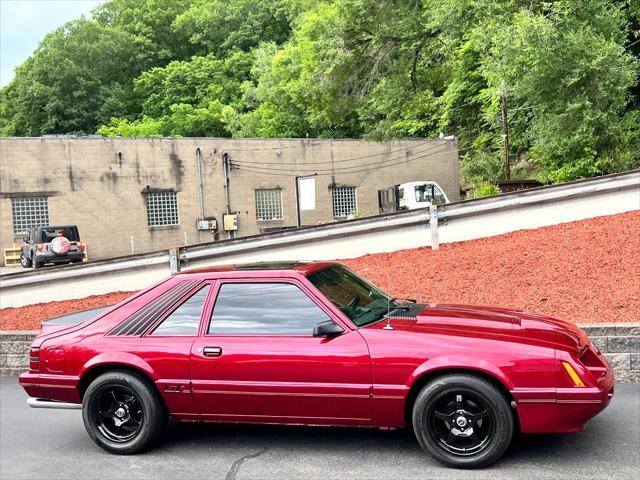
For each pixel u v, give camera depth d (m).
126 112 67.00
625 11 20.03
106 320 5.80
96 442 5.67
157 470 5.19
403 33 23.09
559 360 4.70
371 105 27.44
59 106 62.50
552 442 5.34
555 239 11.15
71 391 5.71
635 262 9.39
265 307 5.43
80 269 13.05
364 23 23.58
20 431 6.51
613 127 17.25
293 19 53.22
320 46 25.86
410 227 12.67
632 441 5.28
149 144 33.88
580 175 18.14
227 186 35.28
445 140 39.12
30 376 5.82
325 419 5.16
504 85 19.00
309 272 5.57
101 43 68.19
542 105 17.92
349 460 5.18
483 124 41.22
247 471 5.05
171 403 5.46
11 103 65.69
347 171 37.38
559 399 4.67
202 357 5.36
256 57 61.72
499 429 4.73
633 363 7.02
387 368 4.95
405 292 9.98
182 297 5.65
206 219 34.97
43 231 27.59
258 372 5.23
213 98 62.16
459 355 4.81
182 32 74.38
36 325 10.99
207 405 5.40
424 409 4.88
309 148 36.72
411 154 38.44
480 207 12.55
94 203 32.69
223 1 74.06
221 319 5.49
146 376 5.58
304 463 5.16
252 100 58.62
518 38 16.17
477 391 4.77
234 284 5.58
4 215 30.91
